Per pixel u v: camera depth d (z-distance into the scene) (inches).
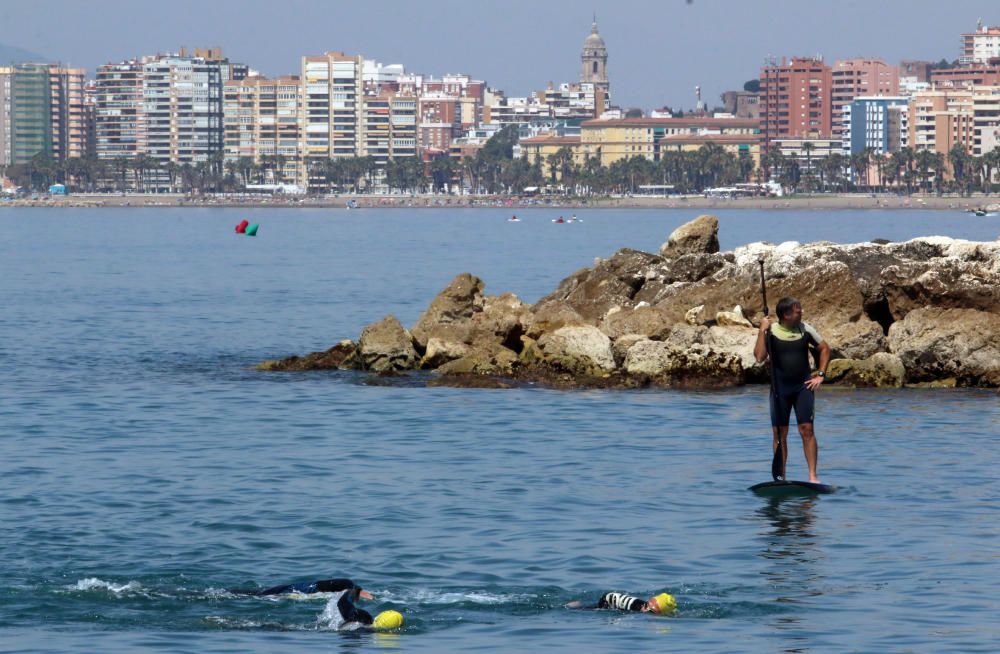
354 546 2052.2
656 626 1679.4
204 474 2615.7
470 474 2615.7
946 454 2795.3
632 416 3371.1
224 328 6107.3
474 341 4453.7
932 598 1780.3
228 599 1788.9
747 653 1573.6
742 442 2977.4
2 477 2576.3
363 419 3346.5
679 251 5044.3
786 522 2201.0
